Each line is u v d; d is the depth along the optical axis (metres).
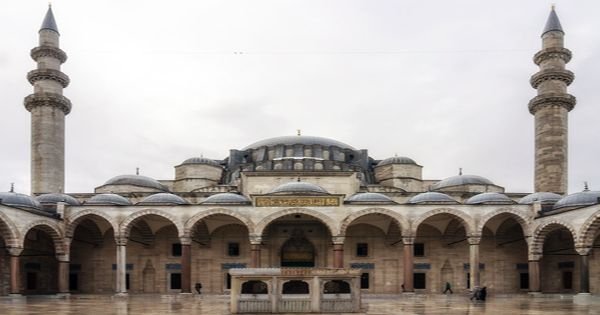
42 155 59.78
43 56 62.44
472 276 48.06
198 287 52.28
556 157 58.97
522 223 48.97
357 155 69.44
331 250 56.09
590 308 30.02
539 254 47.72
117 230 49.19
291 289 26.31
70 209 49.62
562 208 45.34
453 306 32.12
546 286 52.28
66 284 48.56
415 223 48.78
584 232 41.94
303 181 58.22
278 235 56.50
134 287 55.84
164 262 56.66
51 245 54.09
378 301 39.53
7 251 46.91
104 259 56.06
